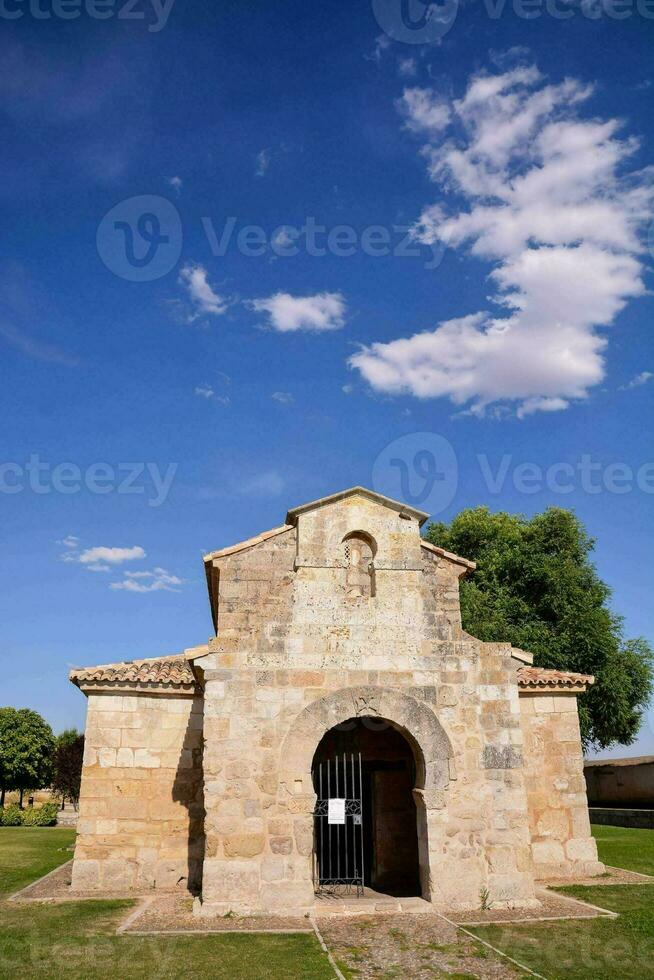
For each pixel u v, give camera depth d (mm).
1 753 57844
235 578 17531
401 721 15281
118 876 17344
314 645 15492
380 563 16422
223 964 10570
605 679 29984
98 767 18109
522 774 15336
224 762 14453
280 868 14008
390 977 10117
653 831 31406
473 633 30719
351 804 15742
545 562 32688
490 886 14516
